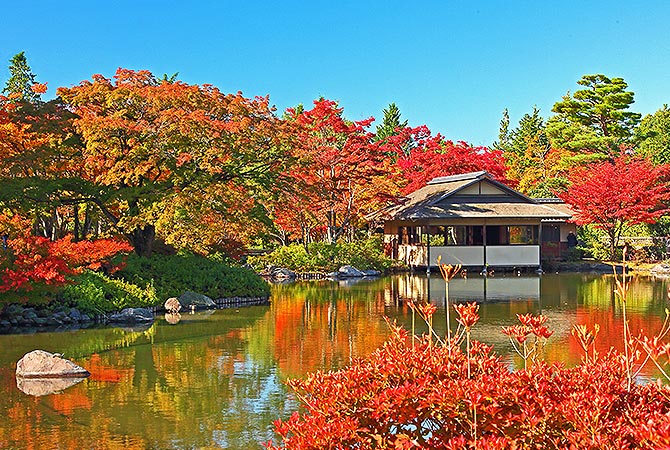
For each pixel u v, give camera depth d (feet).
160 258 86.07
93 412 35.99
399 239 144.77
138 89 78.07
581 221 136.46
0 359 49.37
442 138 176.55
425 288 101.35
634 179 132.46
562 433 16.85
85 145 80.02
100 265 72.90
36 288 64.18
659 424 15.03
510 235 138.62
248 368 45.88
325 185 126.11
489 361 20.07
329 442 16.87
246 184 87.35
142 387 41.06
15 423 34.17
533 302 82.02
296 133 94.12
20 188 70.18
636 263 134.82
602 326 61.31
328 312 74.33
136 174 77.51
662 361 43.80
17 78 118.42
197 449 30.42
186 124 75.77
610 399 16.88
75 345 54.70
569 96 178.19
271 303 83.46
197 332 60.85
